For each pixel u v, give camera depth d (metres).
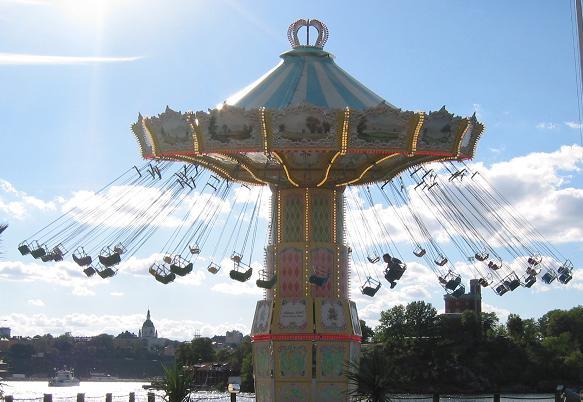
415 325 128.88
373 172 47.72
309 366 43.62
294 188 45.72
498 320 138.50
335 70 46.41
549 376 128.12
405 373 106.88
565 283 48.91
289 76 45.41
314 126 39.94
